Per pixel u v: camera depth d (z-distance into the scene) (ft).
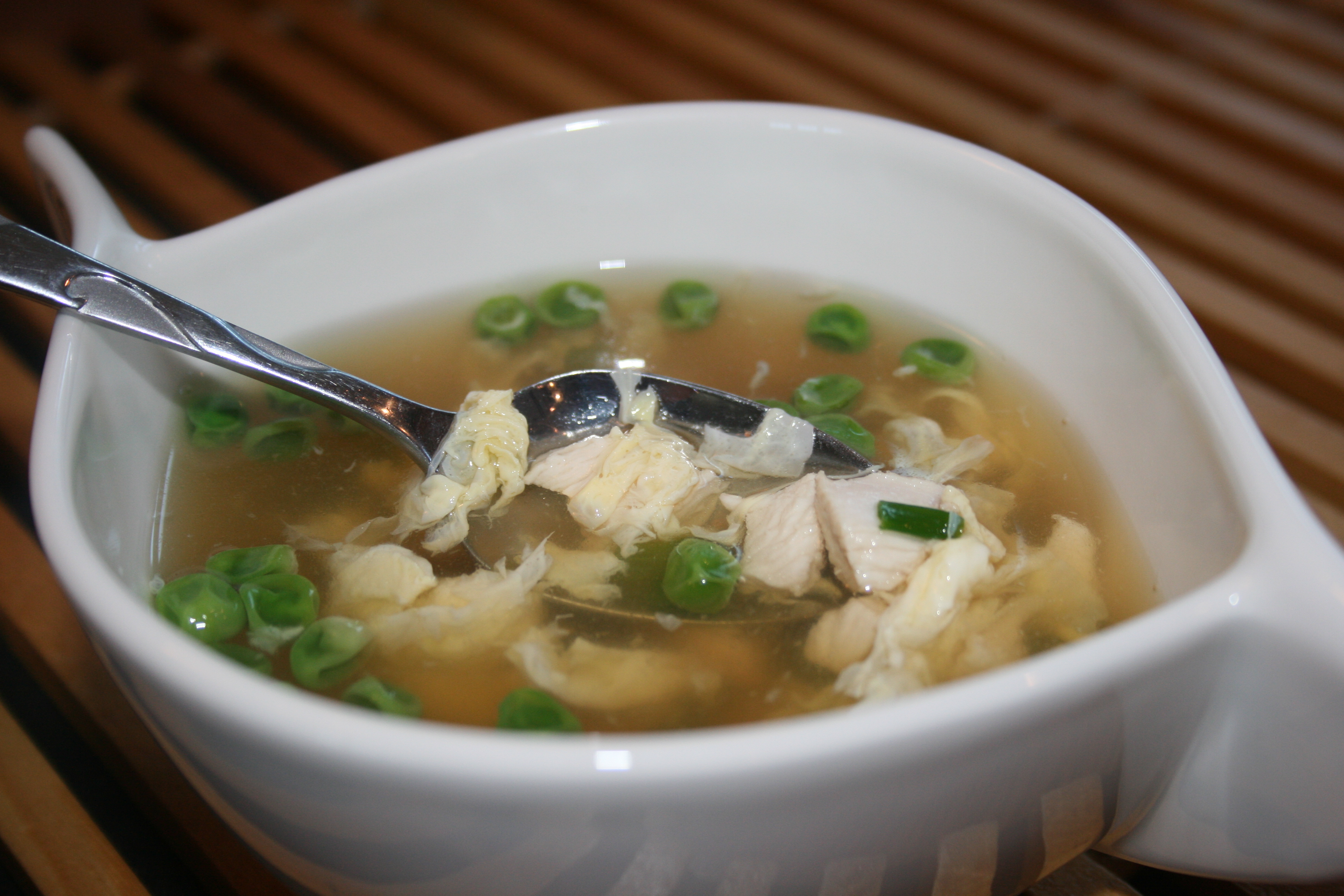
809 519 0.76
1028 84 1.09
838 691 0.71
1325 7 1.17
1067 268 0.78
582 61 1.11
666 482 0.78
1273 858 0.65
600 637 0.74
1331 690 0.61
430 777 0.57
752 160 0.84
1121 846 0.68
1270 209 0.98
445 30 1.14
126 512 0.73
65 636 0.78
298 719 0.58
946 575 0.73
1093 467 0.76
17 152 1.04
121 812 0.75
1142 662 0.60
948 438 0.81
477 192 0.83
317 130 1.07
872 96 1.07
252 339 0.75
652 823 0.58
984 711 0.58
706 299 0.87
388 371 0.84
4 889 0.73
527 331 0.86
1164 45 1.13
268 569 0.75
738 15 1.15
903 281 0.85
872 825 0.59
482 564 0.77
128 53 1.13
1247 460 0.66
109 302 0.72
